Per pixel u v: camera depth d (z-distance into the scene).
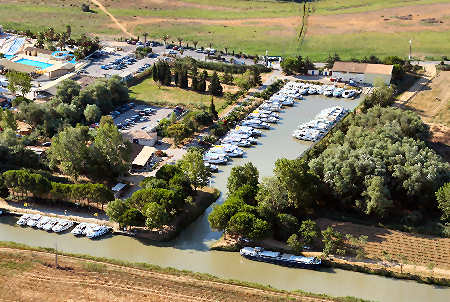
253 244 186.50
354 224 198.38
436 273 174.00
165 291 163.62
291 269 177.50
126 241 189.50
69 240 189.50
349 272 175.75
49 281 166.38
